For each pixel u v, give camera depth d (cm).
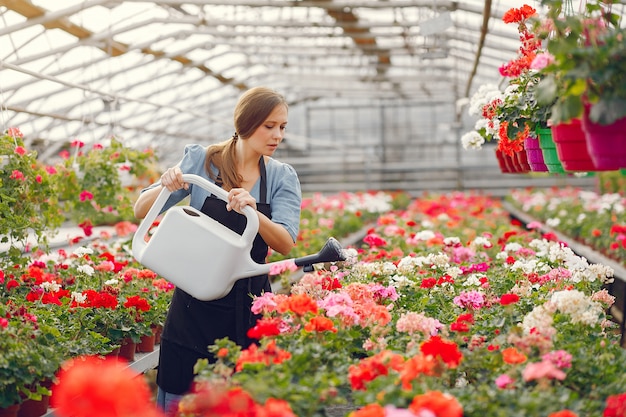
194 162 324
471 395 255
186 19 968
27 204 532
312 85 1966
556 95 271
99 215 776
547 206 1547
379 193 1844
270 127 311
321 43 1388
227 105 1827
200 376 262
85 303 448
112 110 876
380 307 325
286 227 319
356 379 253
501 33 960
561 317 338
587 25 264
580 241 1088
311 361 280
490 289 454
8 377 337
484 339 320
